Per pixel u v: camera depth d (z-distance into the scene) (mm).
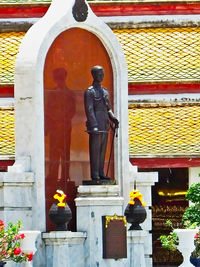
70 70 37469
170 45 46281
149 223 37531
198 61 45844
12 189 35375
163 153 43094
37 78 36312
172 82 44938
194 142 43656
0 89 43219
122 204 36031
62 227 35219
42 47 36531
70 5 37250
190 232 35938
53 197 36719
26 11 45469
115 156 37656
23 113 36344
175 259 46031
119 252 35625
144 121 44344
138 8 46594
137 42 46250
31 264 34594
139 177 37562
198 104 45094
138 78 44906
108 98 36688
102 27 37656
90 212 35562
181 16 46750
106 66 37969
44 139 36750
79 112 37469
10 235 33500
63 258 34906
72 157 37219
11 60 44250
